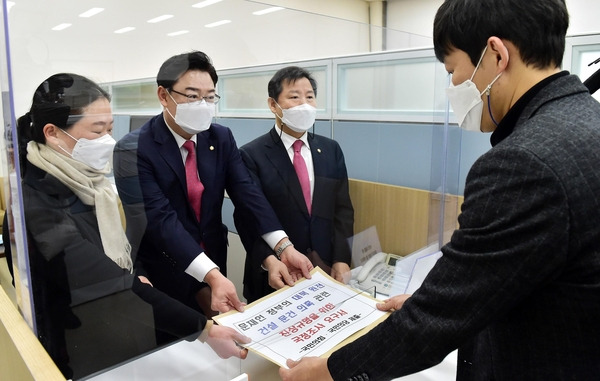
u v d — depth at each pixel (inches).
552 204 18.8
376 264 49.6
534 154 19.3
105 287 29.9
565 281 20.7
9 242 31.2
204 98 34.1
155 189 33.3
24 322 28.7
